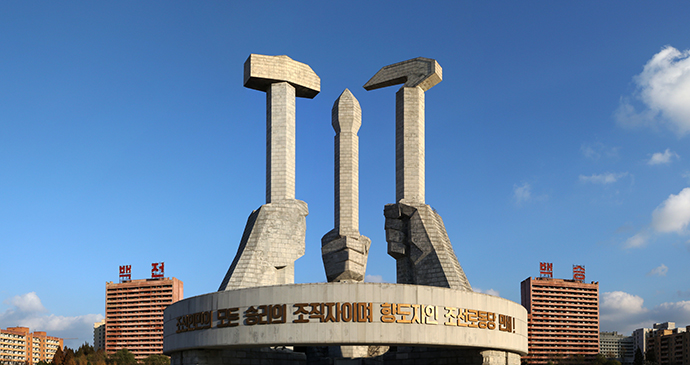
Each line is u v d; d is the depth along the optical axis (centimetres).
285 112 6256
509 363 5175
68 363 15438
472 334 4619
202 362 4803
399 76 6525
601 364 18462
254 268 5762
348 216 6003
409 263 6088
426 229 5984
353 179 6097
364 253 6006
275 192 6112
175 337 4991
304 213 6141
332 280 5944
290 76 6328
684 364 19475
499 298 4922
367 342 4281
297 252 6006
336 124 6256
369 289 4359
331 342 4266
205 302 4691
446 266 5778
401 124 6391
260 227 5947
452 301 4575
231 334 4469
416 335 4366
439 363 5309
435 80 6469
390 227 6159
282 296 4384
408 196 6209
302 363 5662
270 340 4338
